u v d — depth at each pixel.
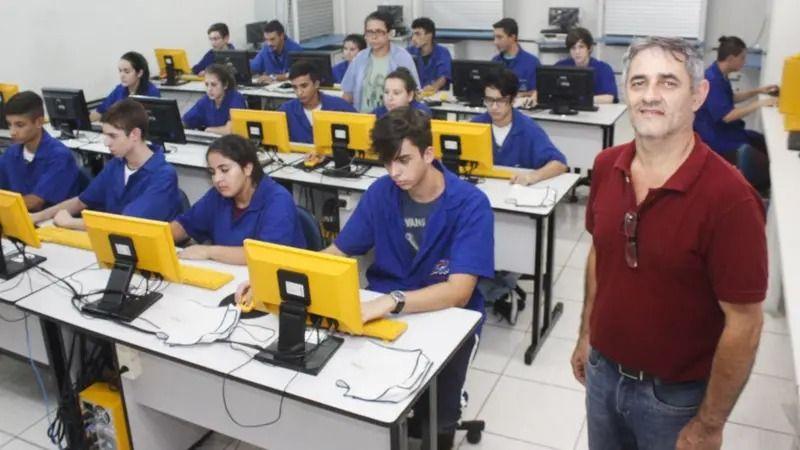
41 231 3.07
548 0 7.85
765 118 4.31
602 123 4.85
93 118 5.66
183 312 2.31
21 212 2.53
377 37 4.95
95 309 2.33
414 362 1.97
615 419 1.75
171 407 2.34
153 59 7.06
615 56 7.48
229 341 2.13
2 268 2.65
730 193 1.38
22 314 2.71
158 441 2.56
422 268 2.41
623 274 1.57
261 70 7.27
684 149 1.45
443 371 2.32
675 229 1.45
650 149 1.46
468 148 3.52
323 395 1.85
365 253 2.57
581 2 7.71
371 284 2.51
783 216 2.76
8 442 2.79
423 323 2.18
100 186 3.39
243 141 2.71
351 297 1.93
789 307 2.09
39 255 2.84
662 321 1.53
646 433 1.67
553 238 3.39
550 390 3.08
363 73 5.11
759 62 6.74
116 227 2.27
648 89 1.39
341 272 1.89
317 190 3.96
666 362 1.57
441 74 6.55
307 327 2.12
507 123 3.91
